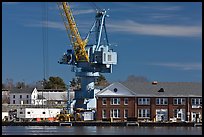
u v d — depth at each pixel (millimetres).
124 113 179875
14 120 187375
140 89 180875
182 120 179000
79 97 191000
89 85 191500
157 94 180000
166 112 179875
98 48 193750
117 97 180000
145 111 179875
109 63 193000
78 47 194000
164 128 157125
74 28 194875
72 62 194625
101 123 170750
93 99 188875
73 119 182250
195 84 183250
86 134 123250
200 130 143625
